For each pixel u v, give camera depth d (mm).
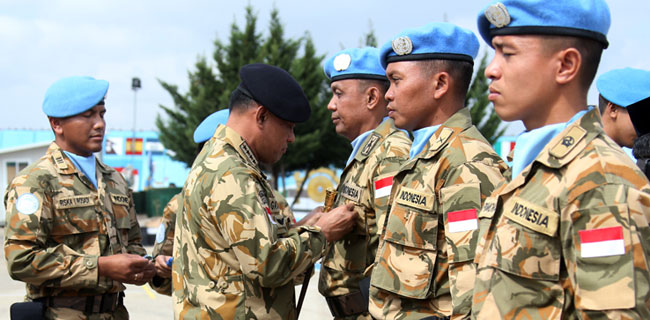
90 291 3174
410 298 2281
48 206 3156
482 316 1521
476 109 19047
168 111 20406
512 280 1479
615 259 1307
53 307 3107
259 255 2279
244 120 2555
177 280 2525
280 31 20156
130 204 3729
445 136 2311
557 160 1455
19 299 7273
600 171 1377
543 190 1461
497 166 2193
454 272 2070
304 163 20828
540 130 1558
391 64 2502
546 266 1435
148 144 36000
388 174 2758
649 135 2363
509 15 1541
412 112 2455
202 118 19234
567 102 1537
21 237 2992
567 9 1479
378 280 2359
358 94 3215
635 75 3010
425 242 2236
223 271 2377
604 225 1330
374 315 2406
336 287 3059
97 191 3416
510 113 1585
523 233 1466
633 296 1275
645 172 2342
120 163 37281
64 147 3391
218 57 19469
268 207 2422
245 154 2516
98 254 3299
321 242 2559
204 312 2354
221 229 2322
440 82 2426
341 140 20312
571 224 1391
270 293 2439
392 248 2338
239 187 2330
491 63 1628
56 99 3318
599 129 1456
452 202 2133
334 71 3293
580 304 1349
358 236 2984
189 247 2461
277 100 2520
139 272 3166
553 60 1511
